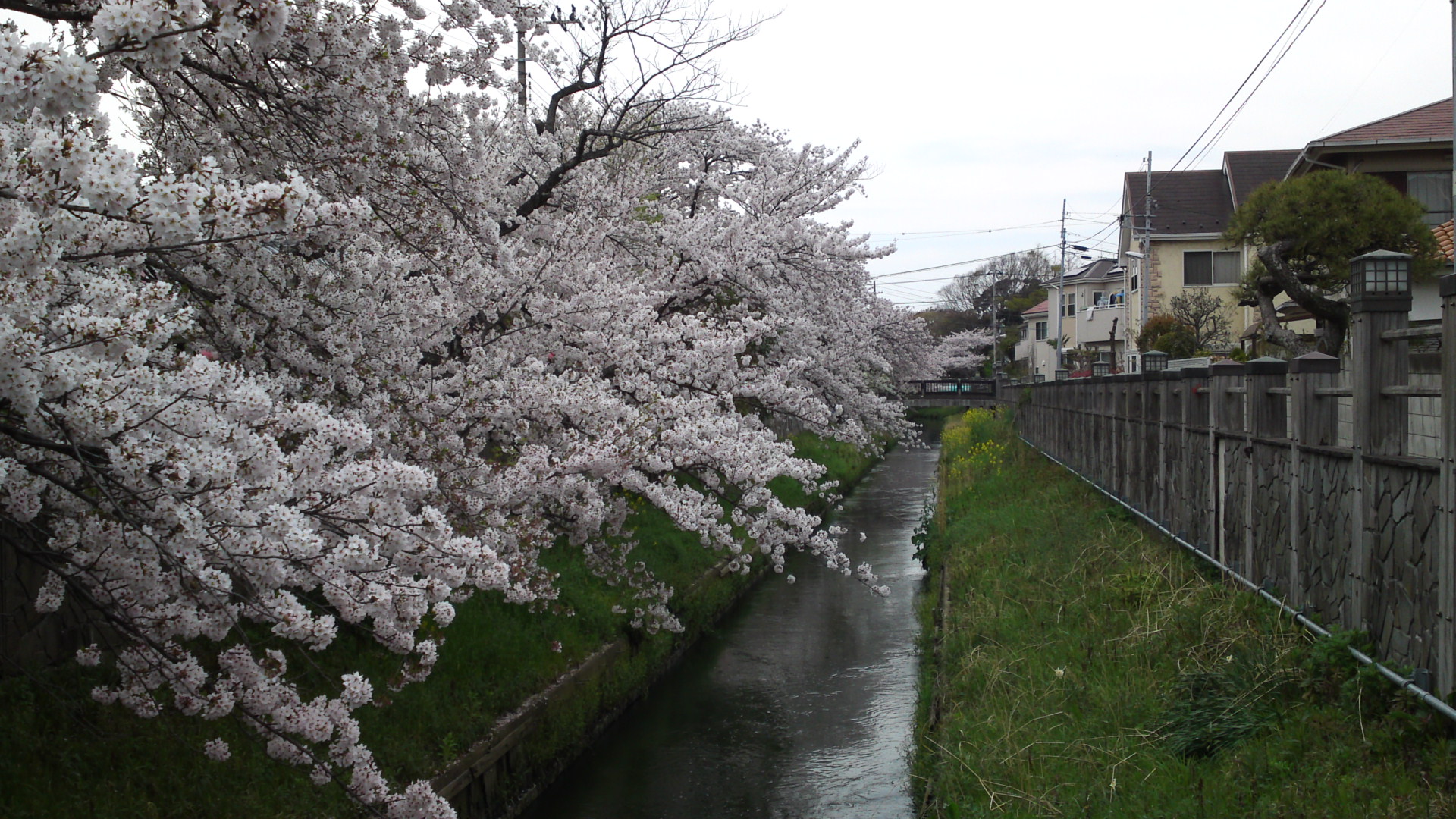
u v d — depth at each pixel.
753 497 7.52
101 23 2.58
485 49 5.85
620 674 8.44
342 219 3.84
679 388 8.31
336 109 4.95
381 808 3.78
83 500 3.41
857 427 13.76
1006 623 7.69
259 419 3.24
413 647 3.92
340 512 3.42
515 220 8.16
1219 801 4.21
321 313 5.17
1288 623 5.86
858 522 18.12
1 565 4.43
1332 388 5.73
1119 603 7.30
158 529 3.12
